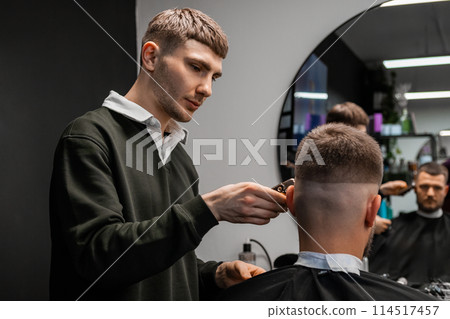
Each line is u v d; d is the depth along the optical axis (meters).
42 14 1.51
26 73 1.42
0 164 1.30
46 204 1.49
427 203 1.74
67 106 1.61
